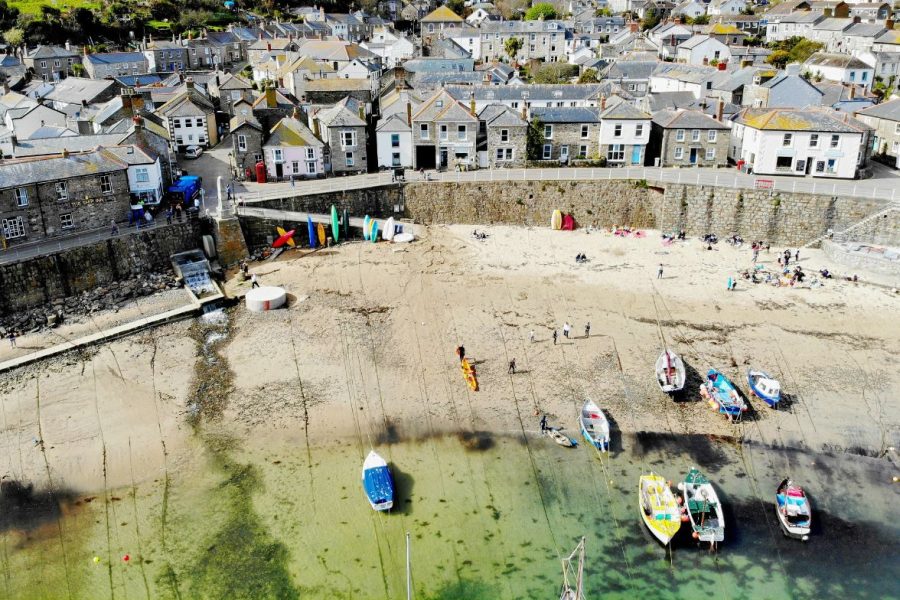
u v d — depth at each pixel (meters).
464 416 45.69
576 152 83.94
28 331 54.88
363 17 193.50
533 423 45.06
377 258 67.75
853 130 73.69
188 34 163.50
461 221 76.56
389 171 83.75
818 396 47.22
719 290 60.56
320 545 36.31
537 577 34.56
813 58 124.81
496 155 82.94
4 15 157.62
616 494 39.56
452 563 35.28
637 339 53.53
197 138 94.38
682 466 41.62
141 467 41.53
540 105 99.44
